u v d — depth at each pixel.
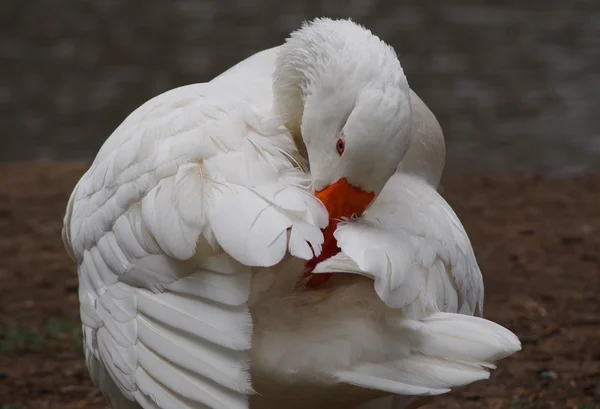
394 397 9.07
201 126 8.64
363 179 8.20
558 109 33.00
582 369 13.77
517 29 42.78
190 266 8.12
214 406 7.59
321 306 8.02
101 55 39.88
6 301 16.12
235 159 8.28
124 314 8.64
